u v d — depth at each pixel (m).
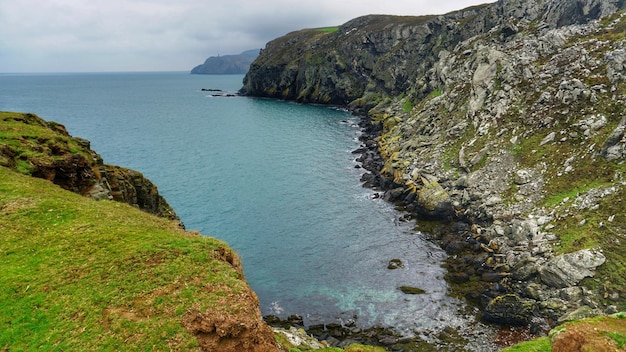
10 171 29.12
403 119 112.62
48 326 16.80
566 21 92.44
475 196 55.97
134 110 195.50
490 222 51.62
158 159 96.56
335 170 87.12
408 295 42.09
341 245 53.62
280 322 38.69
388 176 76.44
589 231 40.78
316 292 43.62
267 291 44.09
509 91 70.12
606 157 47.88
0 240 21.92
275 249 53.03
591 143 51.28
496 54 79.12
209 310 17.67
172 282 19.23
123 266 20.12
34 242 22.02
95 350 15.77
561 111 59.06
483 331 35.84
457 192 59.06
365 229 58.03
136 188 42.47
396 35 179.62
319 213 64.12
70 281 19.17
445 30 147.50
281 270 48.16
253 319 18.11
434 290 42.62
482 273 44.12
